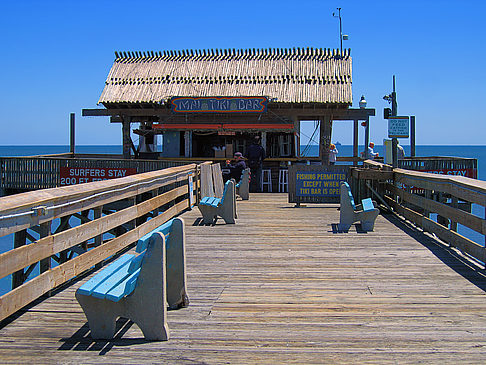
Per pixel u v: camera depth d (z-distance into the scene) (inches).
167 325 166.9
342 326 172.2
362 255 284.0
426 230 360.5
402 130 454.3
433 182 332.8
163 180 365.1
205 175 483.2
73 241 214.2
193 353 149.6
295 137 711.7
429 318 180.4
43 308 191.6
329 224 389.7
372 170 455.5
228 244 315.3
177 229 191.0
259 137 702.5
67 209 211.3
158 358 146.1
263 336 163.0
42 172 597.6
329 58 742.5
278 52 760.3
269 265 261.6
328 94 679.1
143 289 158.7
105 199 254.1
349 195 360.2
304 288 219.6
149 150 815.7
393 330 168.2
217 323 175.3
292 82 703.7
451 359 144.9
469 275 241.0
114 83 730.8
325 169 494.0
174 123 708.7
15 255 169.5
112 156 811.4
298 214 446.3
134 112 713.6
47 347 154.7
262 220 410.3
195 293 212.1
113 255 279.4
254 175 674.8
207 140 733.3
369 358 145.6
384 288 219.3
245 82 711.1
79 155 796.0
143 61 773.9
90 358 146.3
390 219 416.8
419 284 225.6
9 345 156.4
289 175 498.9
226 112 671.1
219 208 390.6
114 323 160.6
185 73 737.6
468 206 465.4
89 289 153.9
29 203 180.9
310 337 161.9
